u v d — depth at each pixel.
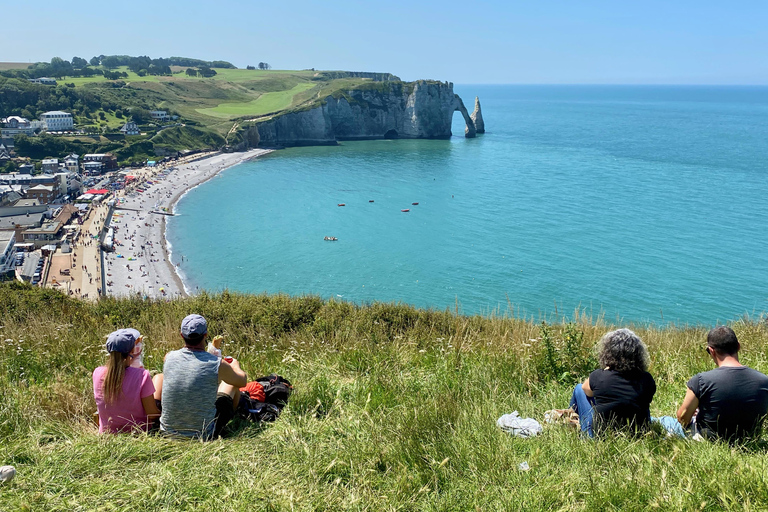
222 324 11.07
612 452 4.54
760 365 7.50
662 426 5.17
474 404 5.59
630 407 5.00
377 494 4.02
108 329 10.11
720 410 4.95
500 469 4.27
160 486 3.95
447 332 10.83
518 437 4.95
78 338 9.23
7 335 9.19
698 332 11.06
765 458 4.24
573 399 5.53
